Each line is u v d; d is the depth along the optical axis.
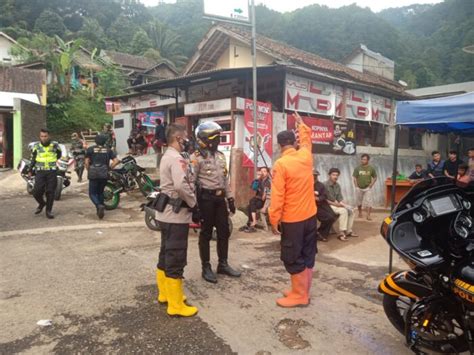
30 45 31.84
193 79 10.76
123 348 3.08
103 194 8.20
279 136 4.02
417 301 2.85
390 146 14.11
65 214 8.20
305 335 3.33
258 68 9.51
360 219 9.62
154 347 3.10
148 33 54.50
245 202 9.29
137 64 39.78
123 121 17.55
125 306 3.83
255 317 3.65
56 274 4.68
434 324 2.77
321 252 6.17
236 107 9.12
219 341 3.20
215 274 4.80
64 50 28.81
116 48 49.09
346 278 4.86
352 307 3.92
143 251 5.70
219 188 4.58
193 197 3.61
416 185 3.03
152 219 6.86
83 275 4.66
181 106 14.00
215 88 12.67
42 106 18.33
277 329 3.43
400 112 4.97
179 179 3.52
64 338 3.21
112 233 6.73
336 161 11.39
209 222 4.55
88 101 29.30
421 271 2.86
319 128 10.96
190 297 4.09
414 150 14.60
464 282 2.54
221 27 13.50
